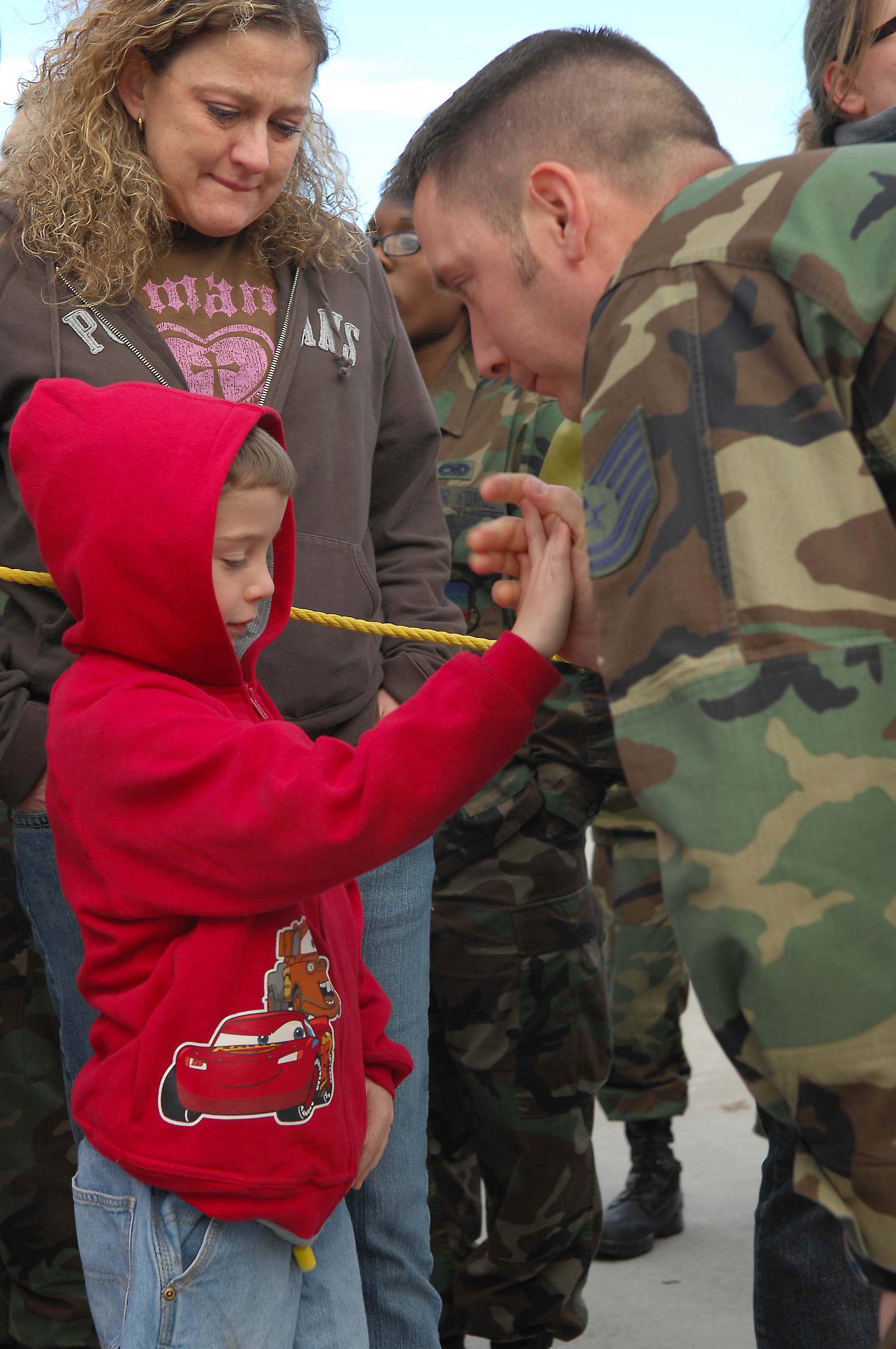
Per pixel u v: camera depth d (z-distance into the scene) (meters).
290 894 1.31
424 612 1.96
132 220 1.72
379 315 2.00
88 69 1.71
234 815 1.29
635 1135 2.87
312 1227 1.41
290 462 1.49
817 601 0.90
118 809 1.36
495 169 1.20
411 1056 1.72
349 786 1.23
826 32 2.03
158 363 1.74
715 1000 0.93
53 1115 2.17
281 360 1.81
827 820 0.88
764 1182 1.73
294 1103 1.39
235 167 1.72
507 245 1.20
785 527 0.91
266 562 1.66
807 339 0.95
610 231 1.17
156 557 1.38
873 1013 0.88
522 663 1.19
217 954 1.36
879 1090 0.88
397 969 1.81
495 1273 2.22
